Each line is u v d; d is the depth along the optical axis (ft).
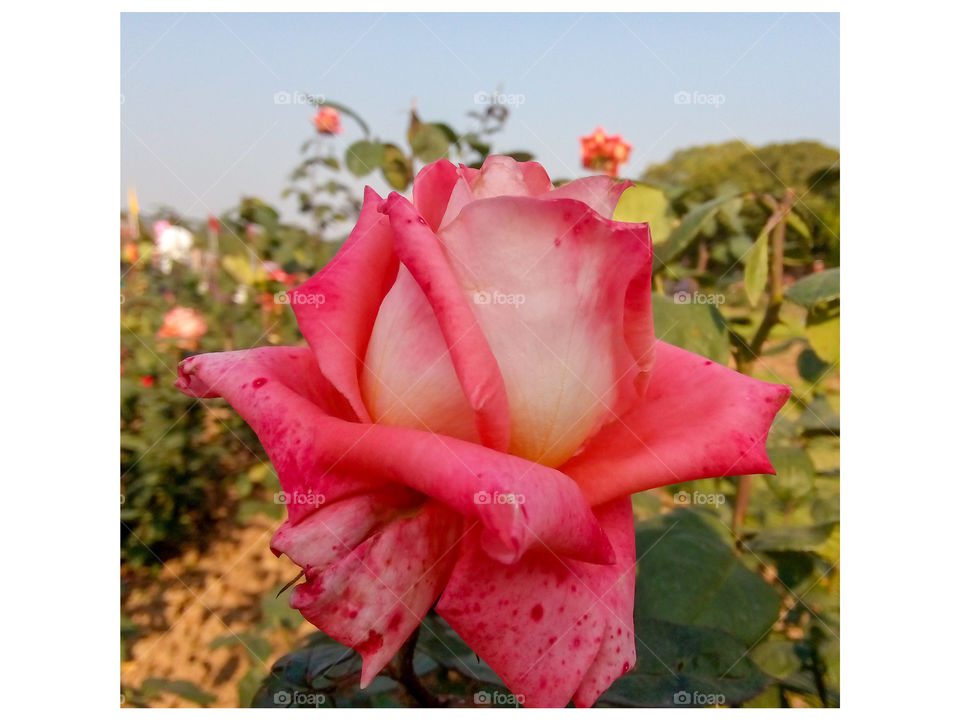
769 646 2.60
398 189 3.57
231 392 2.12
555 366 1.89
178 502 6.20
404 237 1.88
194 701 3.31
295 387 2.19
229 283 6.47
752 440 2.11
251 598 5.47
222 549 6.02
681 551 2.62
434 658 2.54
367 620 1.86
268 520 6.28
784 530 3.09
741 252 3.94
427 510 1.98
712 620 2.49
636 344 2.02
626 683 2.44
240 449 6.37
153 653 4.83
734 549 2.72
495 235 1.87
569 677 1.90
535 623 1.91
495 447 1.87
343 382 1.98
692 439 2.09
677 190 3.53
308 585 1.85
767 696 2.53
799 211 3.47
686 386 2.31
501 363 1.88
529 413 1.90
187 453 6.30
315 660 2.58
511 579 1.91
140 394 6.34
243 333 6.11
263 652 4.02
